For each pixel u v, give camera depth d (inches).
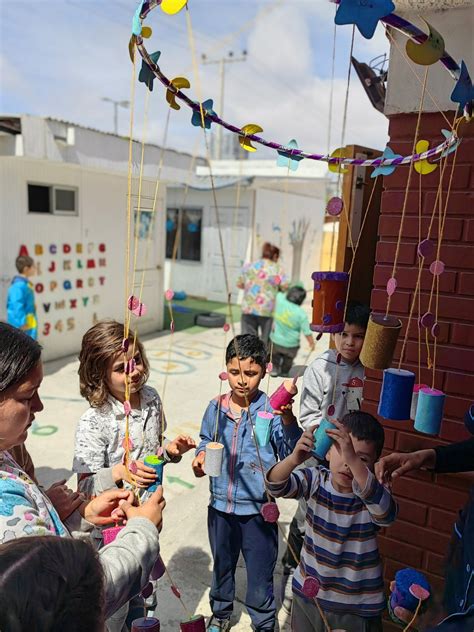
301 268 577.6
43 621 28.1
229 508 87.2
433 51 47.2
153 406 82.2
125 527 48.9
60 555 31.3
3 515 39.8
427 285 82.8
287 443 79.8
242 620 98.8
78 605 30.0
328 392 96.5
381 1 40.3
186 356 299.4
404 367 86.2
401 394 62.4
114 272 306.3
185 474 161.2
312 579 62.2
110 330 76.2
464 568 59.3
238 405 88.8
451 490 83.7
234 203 477.7
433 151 61.3
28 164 242.1
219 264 494.9
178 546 120.4
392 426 87.7
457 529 66.9
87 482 69.9
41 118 220.8
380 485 62.1
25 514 40.7
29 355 43.9
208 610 100.0
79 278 282.2
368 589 67.8
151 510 51.9
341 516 67.5
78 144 239.0
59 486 60.7
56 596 29.1
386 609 89.4
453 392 82.0
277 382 242.1
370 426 66.5
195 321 387.2
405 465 71.5
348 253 103.2
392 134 84.2
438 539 85.4
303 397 100.1
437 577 85.9
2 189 232.4
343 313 63.7
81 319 288.4
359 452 65.7
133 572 44.4
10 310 214.7
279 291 273.1
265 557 87.8
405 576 66.7
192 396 232.7
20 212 242.5
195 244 506.9
